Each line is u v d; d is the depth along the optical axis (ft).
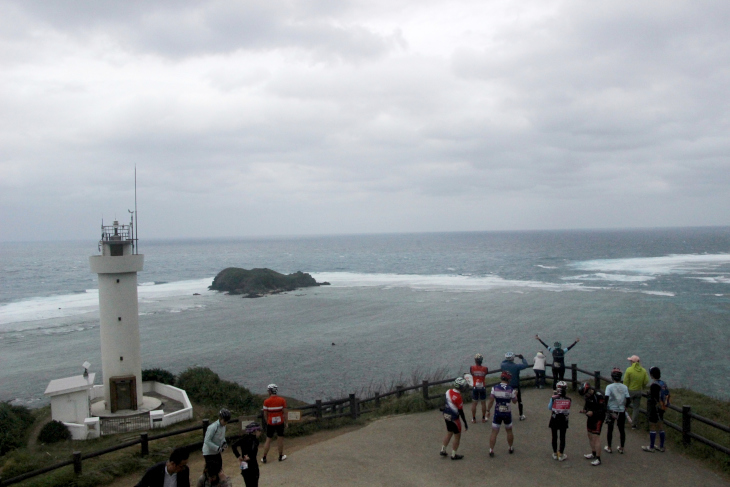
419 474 34.68
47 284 382.22
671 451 38.11
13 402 113.50
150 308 243.60
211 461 26.55
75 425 61.00
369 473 35.17
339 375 126.00
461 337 164.45
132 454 44.09
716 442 39.40
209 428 30.19
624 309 203.00
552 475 34.12
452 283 320.50
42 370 138.41
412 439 41.91
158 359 146.41
